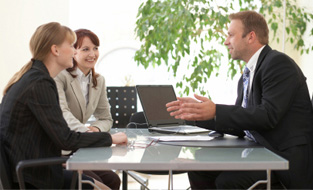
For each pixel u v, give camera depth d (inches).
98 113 121.3
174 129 103.7
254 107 79.9
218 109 78.3
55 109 71.4
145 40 152.0
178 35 149.4
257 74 85.6
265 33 91.4
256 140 81.5
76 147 72.4
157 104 110.1
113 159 60.2
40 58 76.7
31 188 70.7
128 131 108.4
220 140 86.3
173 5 147.2
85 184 76.3
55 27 77.6
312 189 76.7
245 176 75.5
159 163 57.2
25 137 71.1
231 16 94.7
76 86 113.2
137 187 173.2
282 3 159.2
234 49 92.8
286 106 80.0
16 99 70.9
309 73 150.0
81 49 113.6
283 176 76.7
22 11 187.5
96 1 216.8
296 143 78.7
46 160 64.7
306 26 154.2
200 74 169.5
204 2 148.3
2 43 185.8
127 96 135.6
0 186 67.4
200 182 97.1
